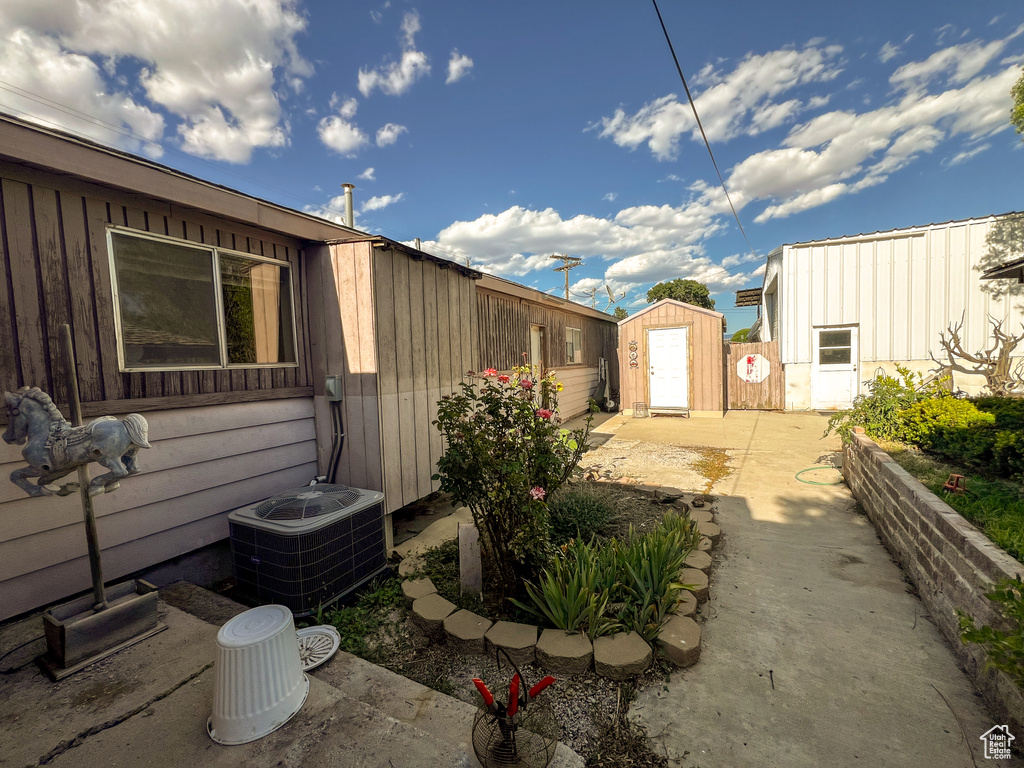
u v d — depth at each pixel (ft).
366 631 9.09
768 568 11.54
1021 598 5.74
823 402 35.68
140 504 10.04
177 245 10.64
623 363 38.14
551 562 9.73
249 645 6.07
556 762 5.83
